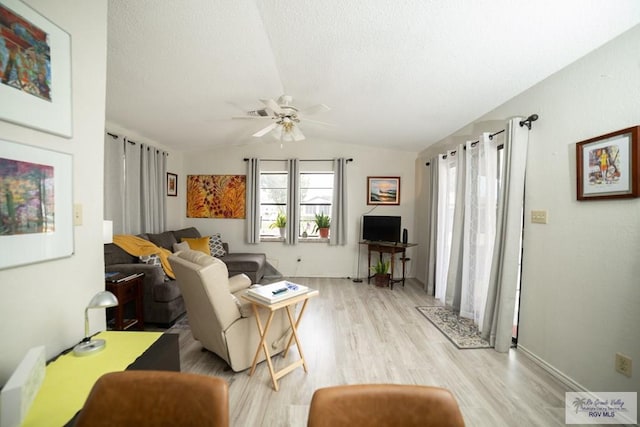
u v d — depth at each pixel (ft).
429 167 13.75
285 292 6.48
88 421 2.44
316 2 5.32
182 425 2.47
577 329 6.05
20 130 3.49
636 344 4.95
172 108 10.22
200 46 6.75
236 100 9.86
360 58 7.02
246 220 16.37
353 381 6.39
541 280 7.04
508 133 7.59
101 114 4.84
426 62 6.89
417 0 4.96
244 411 5.41
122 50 6.73
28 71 3.52
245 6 5.49
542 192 7.04
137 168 12.11
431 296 12.79
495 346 7.80
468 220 9.88
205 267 6.07
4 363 3.36
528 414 5.34
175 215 15.92
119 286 7.54
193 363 7.12
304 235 16.78
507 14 5.01
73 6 4.23
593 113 5.77
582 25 5.12
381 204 16.22
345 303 11.76
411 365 7.04
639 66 4.96
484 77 7.31
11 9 3.31
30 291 3.67
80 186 4.45
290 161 16.03
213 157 16.57
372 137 14.32
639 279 4.92
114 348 4.23
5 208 3.30
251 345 6.81
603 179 5.49
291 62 7.52
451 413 2.45
